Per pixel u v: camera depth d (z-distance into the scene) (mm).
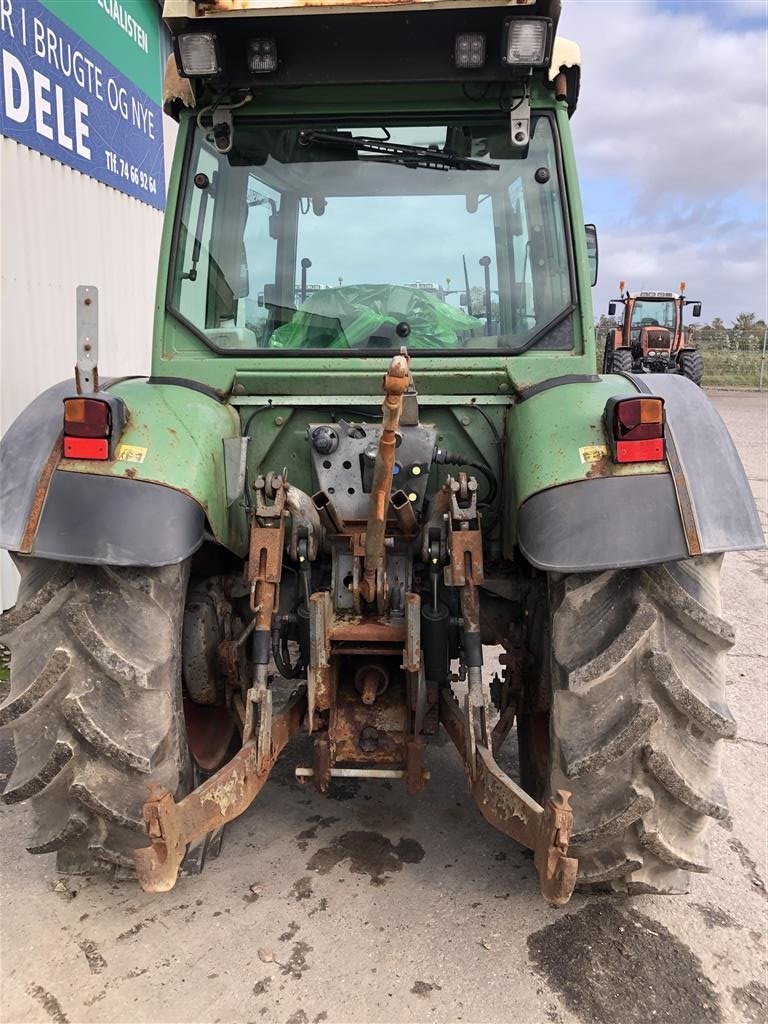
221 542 2586
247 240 3012
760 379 33750
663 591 2236
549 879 2119
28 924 2529
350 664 2840
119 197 7125
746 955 2469
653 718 2168
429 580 2791
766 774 3545
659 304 22312
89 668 2301
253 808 3199
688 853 2375
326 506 2529
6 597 5223
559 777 2307
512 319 2932
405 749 2678
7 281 5273
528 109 2820
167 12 2562
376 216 2979
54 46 5871
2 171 5199
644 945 2490
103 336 6770
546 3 2541
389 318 2943
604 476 2264
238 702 2869
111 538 2223
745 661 4914
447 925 2549
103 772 2330
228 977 2326
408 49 2727
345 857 2891
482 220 2941
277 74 2764
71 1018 2186
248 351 2896
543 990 2301
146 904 2627
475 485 2477
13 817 3096
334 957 2404
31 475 2307
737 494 2273
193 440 2467
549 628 2549
